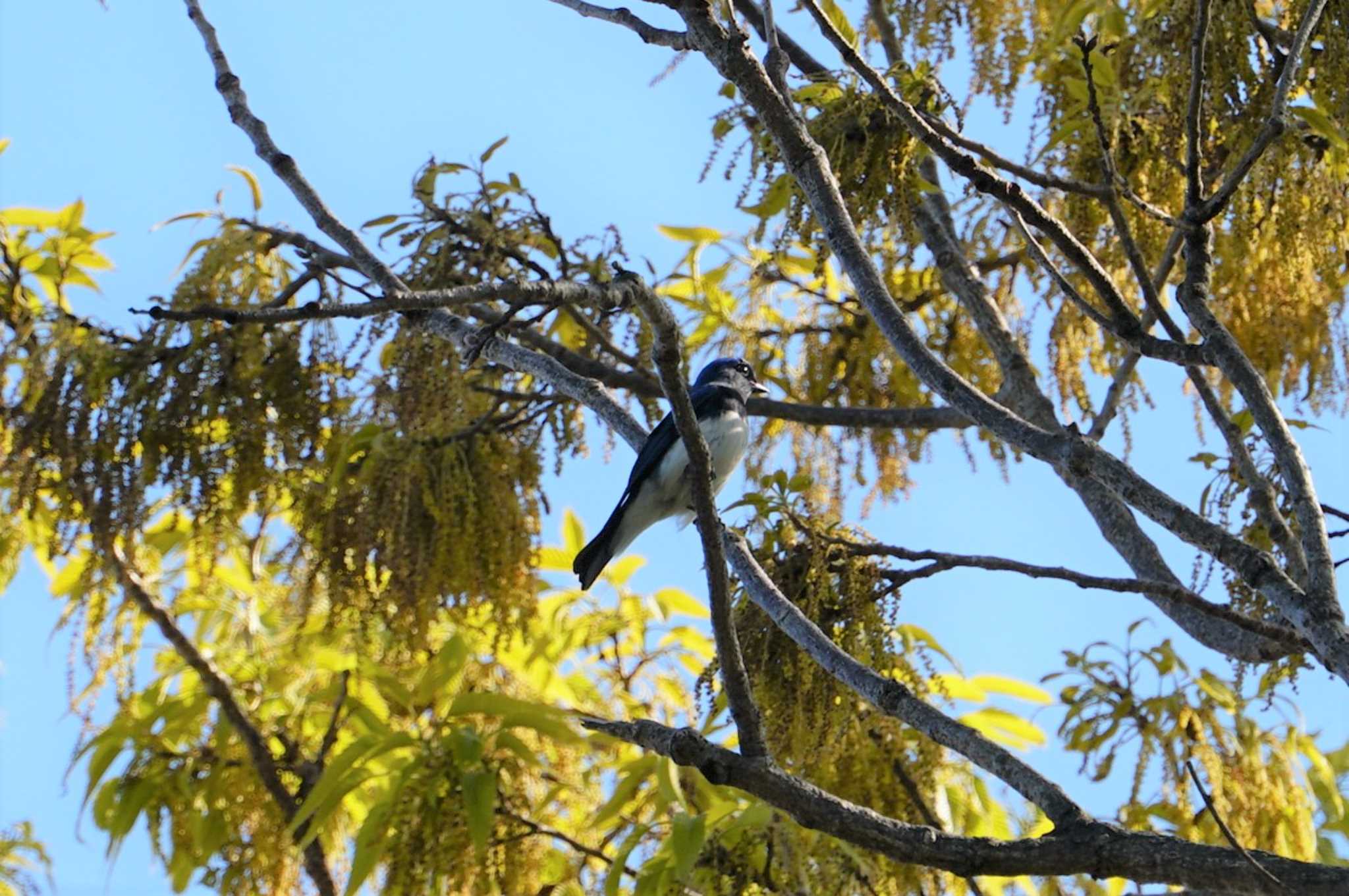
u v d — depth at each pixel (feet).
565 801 38.40
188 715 38.17
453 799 31.53
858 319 44.80
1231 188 26.99
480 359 39.32
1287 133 31.96
